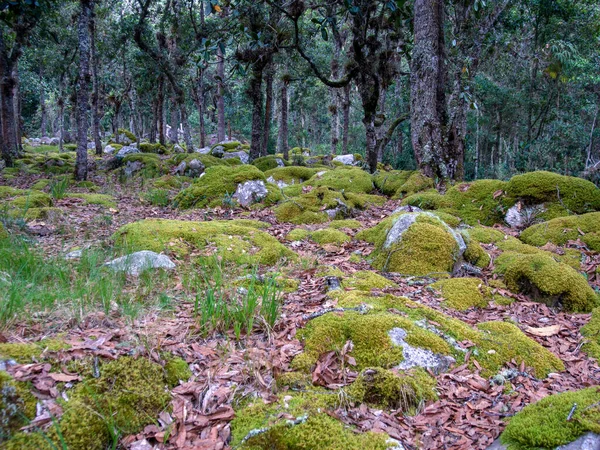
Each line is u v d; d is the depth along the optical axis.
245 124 34.44
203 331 2.88
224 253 4.76
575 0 12.46
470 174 19.02
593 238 5.22
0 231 4.69
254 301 3.08
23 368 2.06
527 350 2.98
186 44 16.64
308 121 39.00
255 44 6.20
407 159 17.58
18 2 7.65
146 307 3.20
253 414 2.18
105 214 7.12
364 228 6.57
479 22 10.25
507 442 2.04
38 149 24.91
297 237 5.93
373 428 2.18
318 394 2.39
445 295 3.94
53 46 19.86
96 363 2.23
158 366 2.38
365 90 11.34
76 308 2.87
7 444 1.73
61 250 4.60
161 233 5.05
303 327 3.08
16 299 2.66
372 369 2.51
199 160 12.88
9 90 13.95
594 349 3.16
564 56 9.75
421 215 5.05
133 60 20.39
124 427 2.03
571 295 3.90
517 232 6.17
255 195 8.19
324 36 5.78
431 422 2.28
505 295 4.08
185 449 1.96
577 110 16.12
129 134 27.06
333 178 9.82
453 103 8.89
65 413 1.92
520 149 15.12
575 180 6.47
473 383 2.58
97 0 16.42
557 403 2.13
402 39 13.63
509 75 16.81
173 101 23.64
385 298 3.41
